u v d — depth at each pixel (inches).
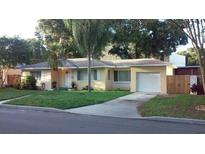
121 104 845.8
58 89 1416.1
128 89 1405.0
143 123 581.0
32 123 547.2
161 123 585.3
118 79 1430.9
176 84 1238.3
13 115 667.4
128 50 1882.4
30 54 1439.5
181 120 611.2
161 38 1747.0
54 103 829.8
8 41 1352.1
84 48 1138.0
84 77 1462.8
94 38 1117.1
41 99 904.9
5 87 1482.5
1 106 868.6
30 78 1441.9
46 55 1470.2
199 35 721.6
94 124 553.6
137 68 1321.4
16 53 1368.1
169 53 1819.6
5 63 1370.6
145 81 1309.1
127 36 1721.2
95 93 1099.3
